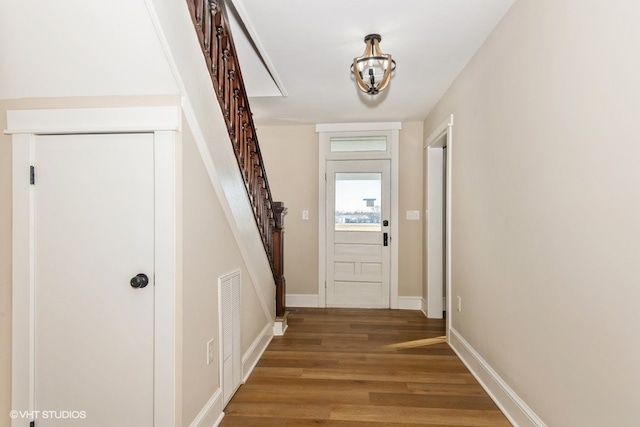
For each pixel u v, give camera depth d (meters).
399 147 4.32
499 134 2.09
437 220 3.90
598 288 1.28
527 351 1.78
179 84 1.44
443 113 3.32
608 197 1.22
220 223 2.01
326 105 3.64
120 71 1.41
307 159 4.45
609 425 1.23
